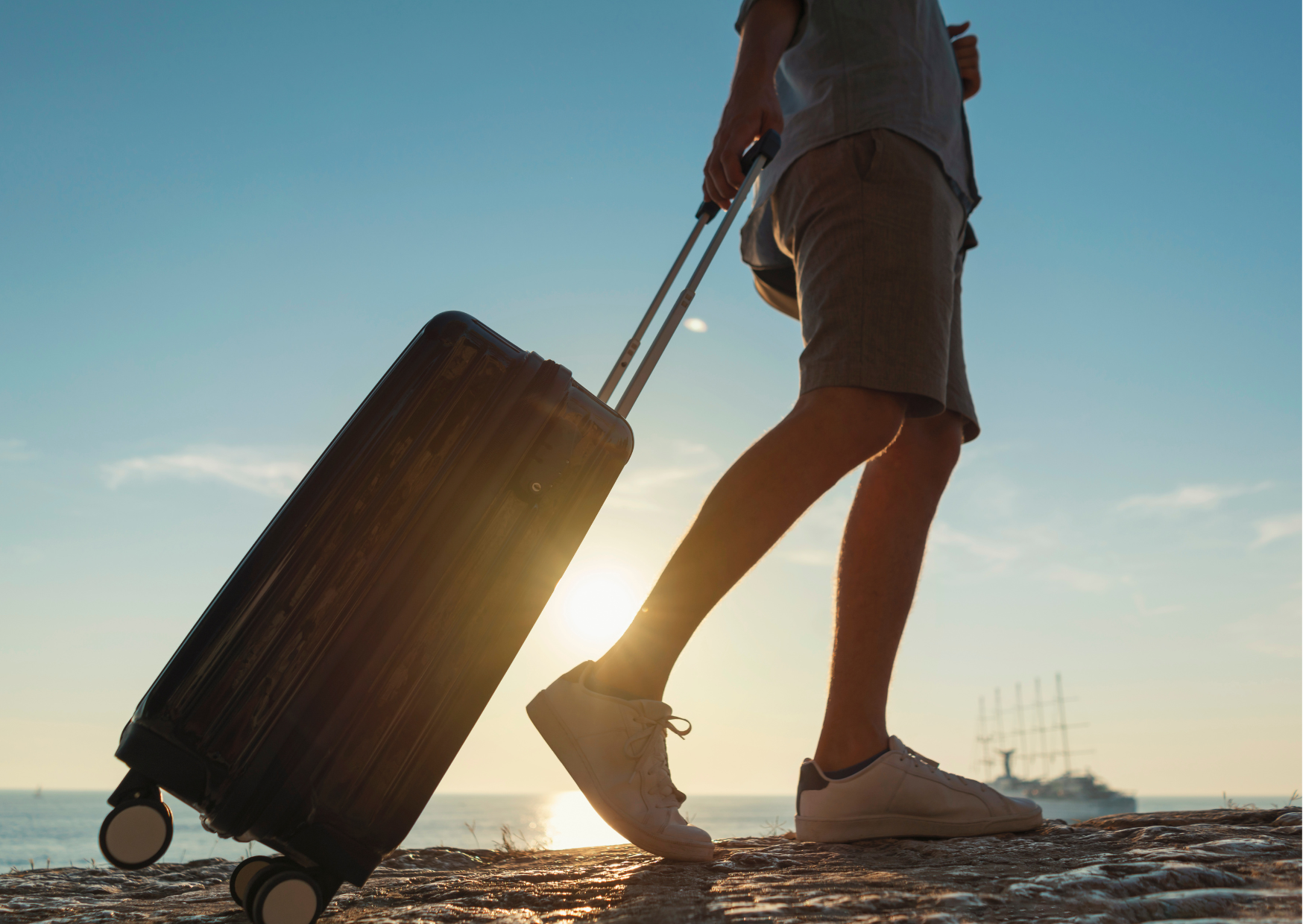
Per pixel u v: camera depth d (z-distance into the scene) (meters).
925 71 1.80
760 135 1.70
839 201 1.66
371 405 1.10
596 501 1.17
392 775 1.00
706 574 1.41
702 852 1.30
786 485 1.46
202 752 0.92
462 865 1.67
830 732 1.69
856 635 1.73
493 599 1.08
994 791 1.63
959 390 1.95
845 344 1.55
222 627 0.96
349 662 1.00
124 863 0.91
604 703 1.34
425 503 1.07
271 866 0.97
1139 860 1.04
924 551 1.85
